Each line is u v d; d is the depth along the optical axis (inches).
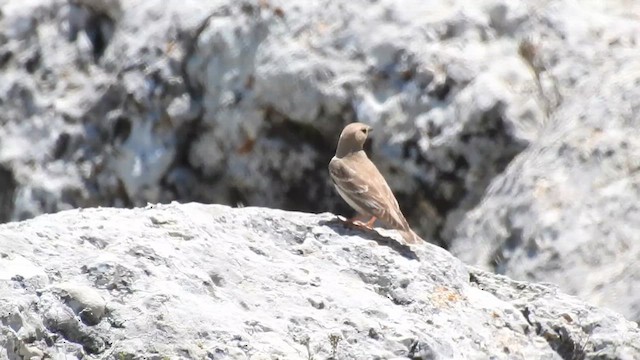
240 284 312.3
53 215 336.2
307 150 584.7
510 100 556.1
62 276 289.0
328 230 357.4
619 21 590.9
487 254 515.8
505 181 534.3
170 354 275.1
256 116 587.5
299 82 575.2
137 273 293.3
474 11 585.3
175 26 614.9
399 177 566.6
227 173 599.8
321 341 291.1
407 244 361.1
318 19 589.6
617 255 476.4
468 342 317.7
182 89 605.9
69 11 663.8
